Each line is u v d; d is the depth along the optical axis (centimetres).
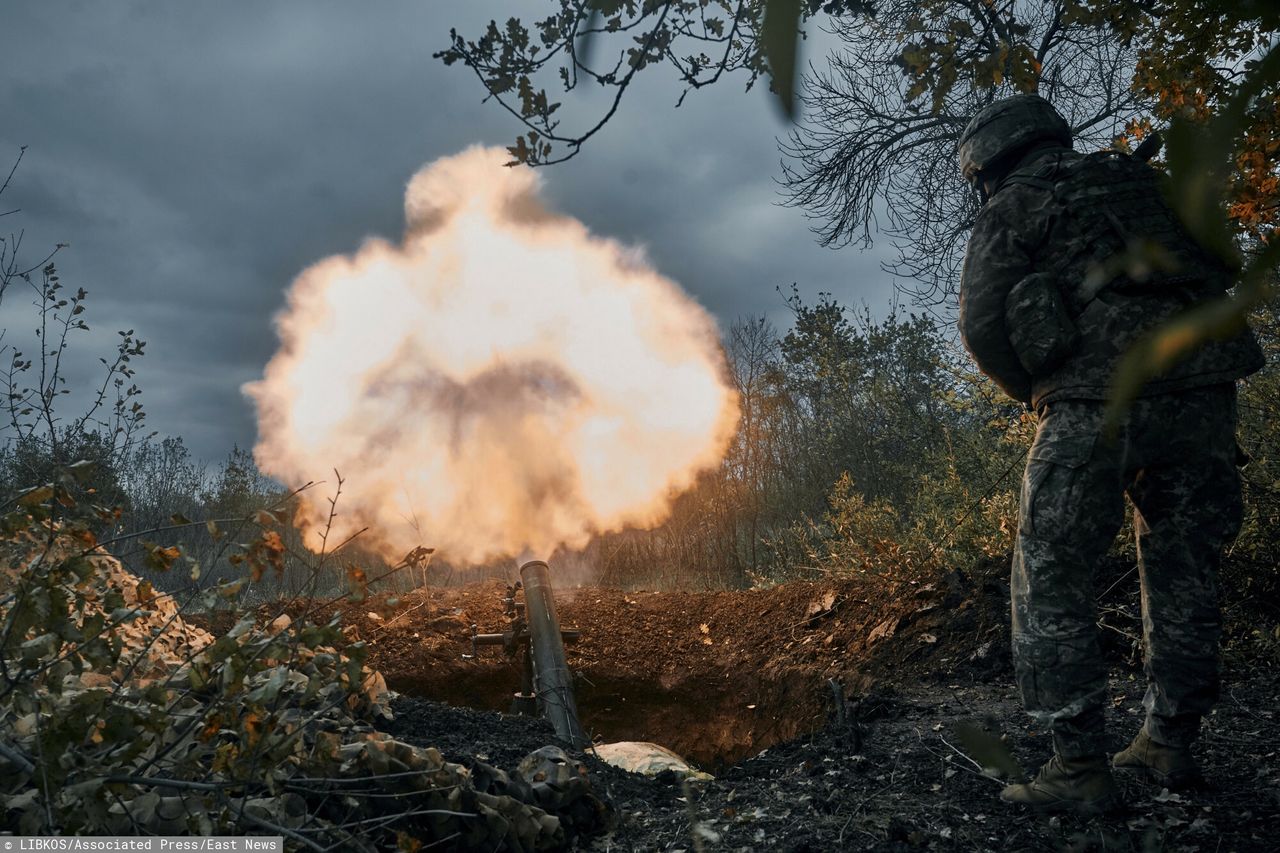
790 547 923
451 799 244
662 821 284
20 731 222
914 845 249
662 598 674
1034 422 549
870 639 519
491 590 684
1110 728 344
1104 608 449
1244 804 262
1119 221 257
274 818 221
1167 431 260
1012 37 229
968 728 87
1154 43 230
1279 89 43
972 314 281
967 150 302
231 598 228
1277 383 453
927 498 686
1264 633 393
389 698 361
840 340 1130
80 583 222
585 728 593
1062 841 245
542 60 204
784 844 254
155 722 208
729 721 564
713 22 209
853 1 317
